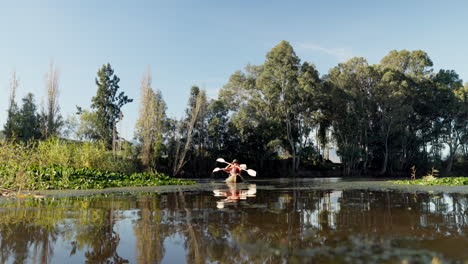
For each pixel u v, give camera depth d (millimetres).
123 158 25531
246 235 4449
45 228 4980
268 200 8992
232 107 43844
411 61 47906
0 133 35656
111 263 3305
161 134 33531
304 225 5145
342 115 41969
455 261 3201
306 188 14570
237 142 41219
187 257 3473
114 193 11547
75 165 19234
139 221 5566
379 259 3279
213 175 35844
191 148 36062
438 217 5906
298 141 44031
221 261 3312
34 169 14125
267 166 42438
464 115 45531
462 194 10875
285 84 39438
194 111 35781
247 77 43938
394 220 5582
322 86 40469
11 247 3898
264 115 41250
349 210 6836
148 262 3318
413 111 44844
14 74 36656
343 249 3686
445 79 51000
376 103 43438
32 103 42438
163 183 17719
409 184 17438
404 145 45312
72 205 7887
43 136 34812
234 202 8469
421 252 3521
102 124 45594
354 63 42812
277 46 39312
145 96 30297
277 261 3266
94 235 4504
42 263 3307
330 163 47312
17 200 9109
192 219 5750
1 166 13383
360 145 44469
